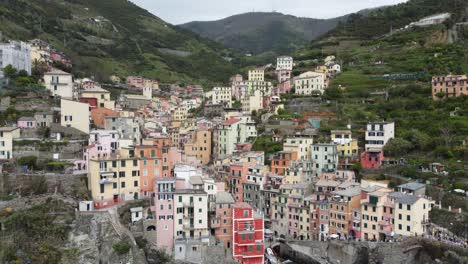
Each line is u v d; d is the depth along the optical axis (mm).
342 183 157125
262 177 170000
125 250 122688
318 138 193000
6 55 194125
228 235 141875
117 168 143875
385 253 131375
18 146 150875
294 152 181125
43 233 123938
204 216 138000
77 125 170125
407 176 161875
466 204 140000
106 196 141250
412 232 132375
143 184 149500
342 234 145375
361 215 142250
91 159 143750
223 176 181125
